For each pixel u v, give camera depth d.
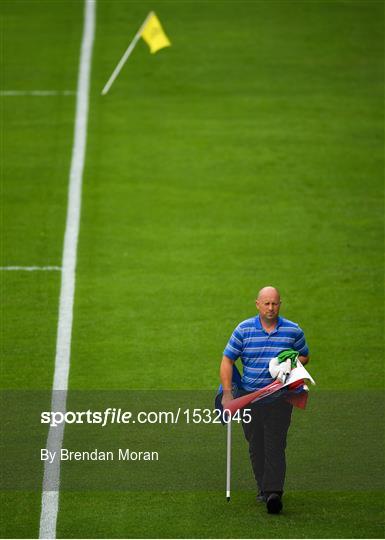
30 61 84.38
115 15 93.44
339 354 46.41
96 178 66.25
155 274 54.69
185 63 84.44
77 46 86.94
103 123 74.19
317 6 96.00
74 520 33.38
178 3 96.62
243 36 89.62
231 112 76.25
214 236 59.12
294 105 77.38
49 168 67.56
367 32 90.50
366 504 34.38
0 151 69.94
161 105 77.25
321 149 70.44
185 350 46.88
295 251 57.28
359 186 65.31
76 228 59.81
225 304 51.50
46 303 51.38
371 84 81.00
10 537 32.25
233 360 33.53
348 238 58.75
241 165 68.31
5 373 44.53
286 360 32.72
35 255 56.62
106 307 51.06
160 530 32.66
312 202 63.28
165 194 64.31
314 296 52.22
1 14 93.81
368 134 72.69
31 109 76.38
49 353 46.44
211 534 32.34
